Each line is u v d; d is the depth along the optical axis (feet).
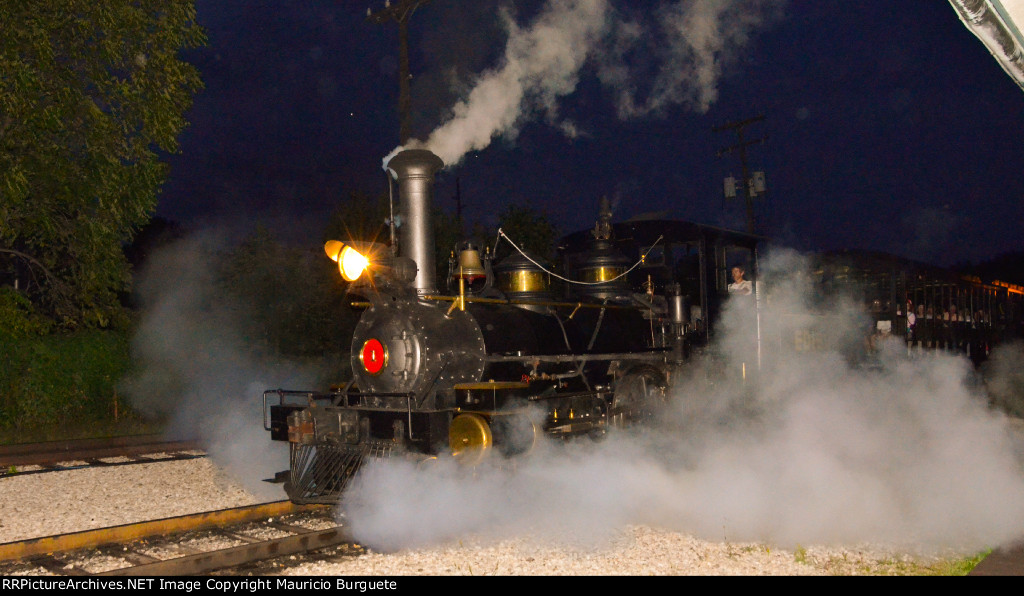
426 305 23.16
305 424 22.66
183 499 25.09
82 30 38.93
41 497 25.62
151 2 42.01
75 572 16.93
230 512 21.09
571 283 31.78
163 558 18.06
